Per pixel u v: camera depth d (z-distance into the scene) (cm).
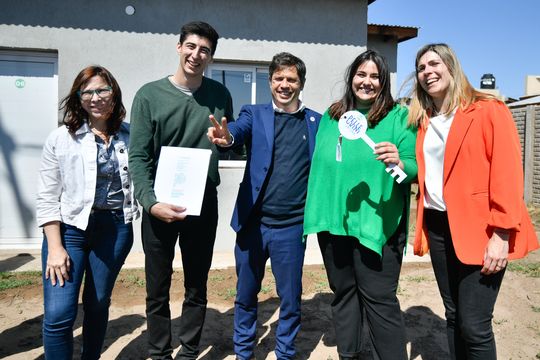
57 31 525
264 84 586
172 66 548
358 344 276
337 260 260
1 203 561
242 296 280
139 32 540
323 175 254
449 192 225
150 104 254
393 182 236
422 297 415
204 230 271
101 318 247
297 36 575
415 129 241
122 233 244
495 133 210
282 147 267
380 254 230
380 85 240
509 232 209
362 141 241
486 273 212
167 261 264
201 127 264
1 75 547
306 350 318
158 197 241
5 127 554
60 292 222
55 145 226
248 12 561
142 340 328
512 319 368
